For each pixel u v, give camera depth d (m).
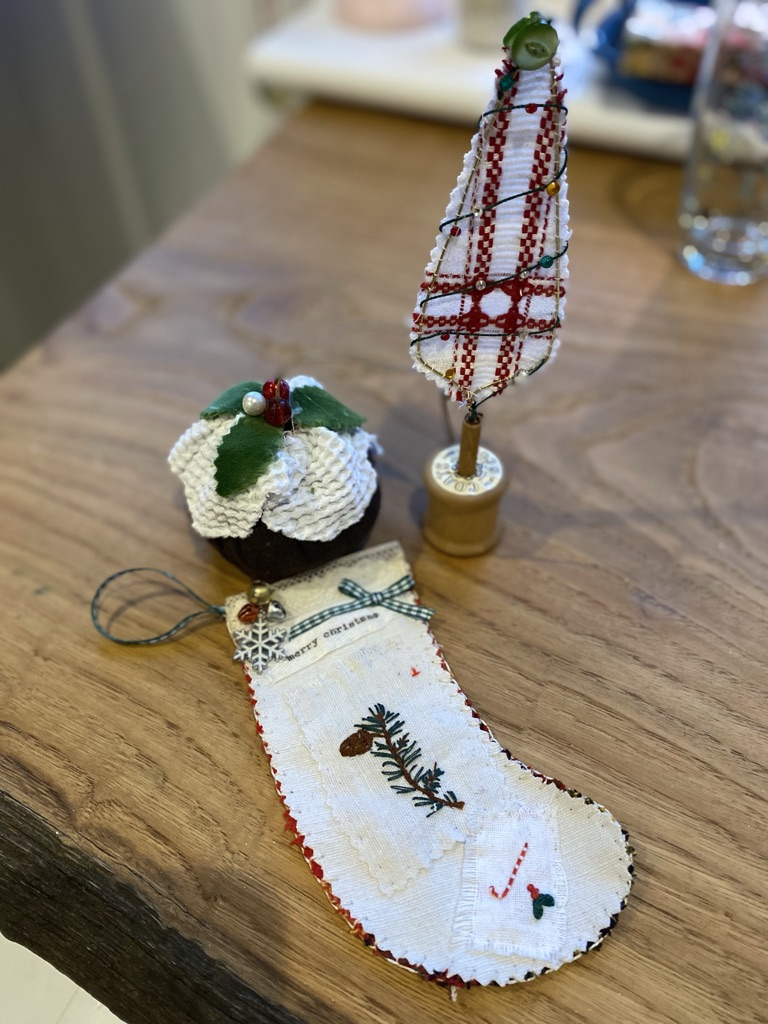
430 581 0.31
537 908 0.23
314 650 0.29
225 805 0.26
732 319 0.42
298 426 0.27
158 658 0.29
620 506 0.34
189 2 0.61
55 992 0.26
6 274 0.64
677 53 0.47
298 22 0.59
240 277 0.45
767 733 0.27
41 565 0.32
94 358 0.41
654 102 0.50
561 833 0.25
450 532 0.32
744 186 0.45
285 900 0.24
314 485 0.27
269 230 0.48
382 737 0.26
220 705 0.28
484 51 0.54
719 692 0.28
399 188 0.50
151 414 0.38
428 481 0.31
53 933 0.24
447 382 0.27
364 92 0.54
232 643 0.30
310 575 0.30
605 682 0.29
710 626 0.30
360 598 0.30
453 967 0.22
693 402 0.38
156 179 0.71
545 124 0.23
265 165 0.52
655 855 0.25
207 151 0.72
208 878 0.24
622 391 0.39
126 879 0.24
